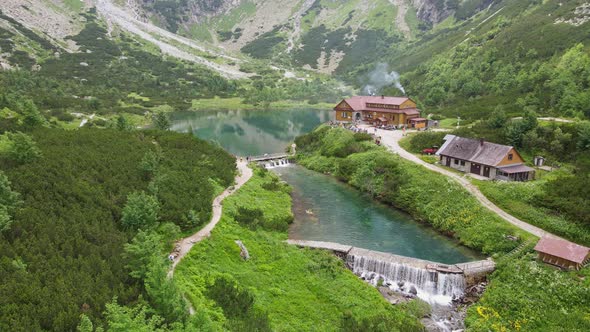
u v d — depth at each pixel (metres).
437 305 43.53
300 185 79.50
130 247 34.34
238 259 45.19
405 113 111.56
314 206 68.31
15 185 44.22
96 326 26.19
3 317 25.44
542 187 59.50
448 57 183.25
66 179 49.28
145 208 44.34
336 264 47.72
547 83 109.62
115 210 45.78
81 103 142.75
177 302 28.66
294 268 45.56
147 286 29.36
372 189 73.38
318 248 51.00
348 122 118.88
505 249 49.94
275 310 37.38
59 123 107.50
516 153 68.62
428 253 52.00
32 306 27.02
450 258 50.62
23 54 199.00
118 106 162.50
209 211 53.88
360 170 78.25
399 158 79.62
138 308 26.92
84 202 45.94
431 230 59.31
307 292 41.75
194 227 49.53
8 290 28.08
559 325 36.66
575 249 43.25
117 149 65.88
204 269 40.91
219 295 36.19
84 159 57.50
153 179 56.47
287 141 123.38
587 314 37.16
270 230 55.09
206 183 62.94
